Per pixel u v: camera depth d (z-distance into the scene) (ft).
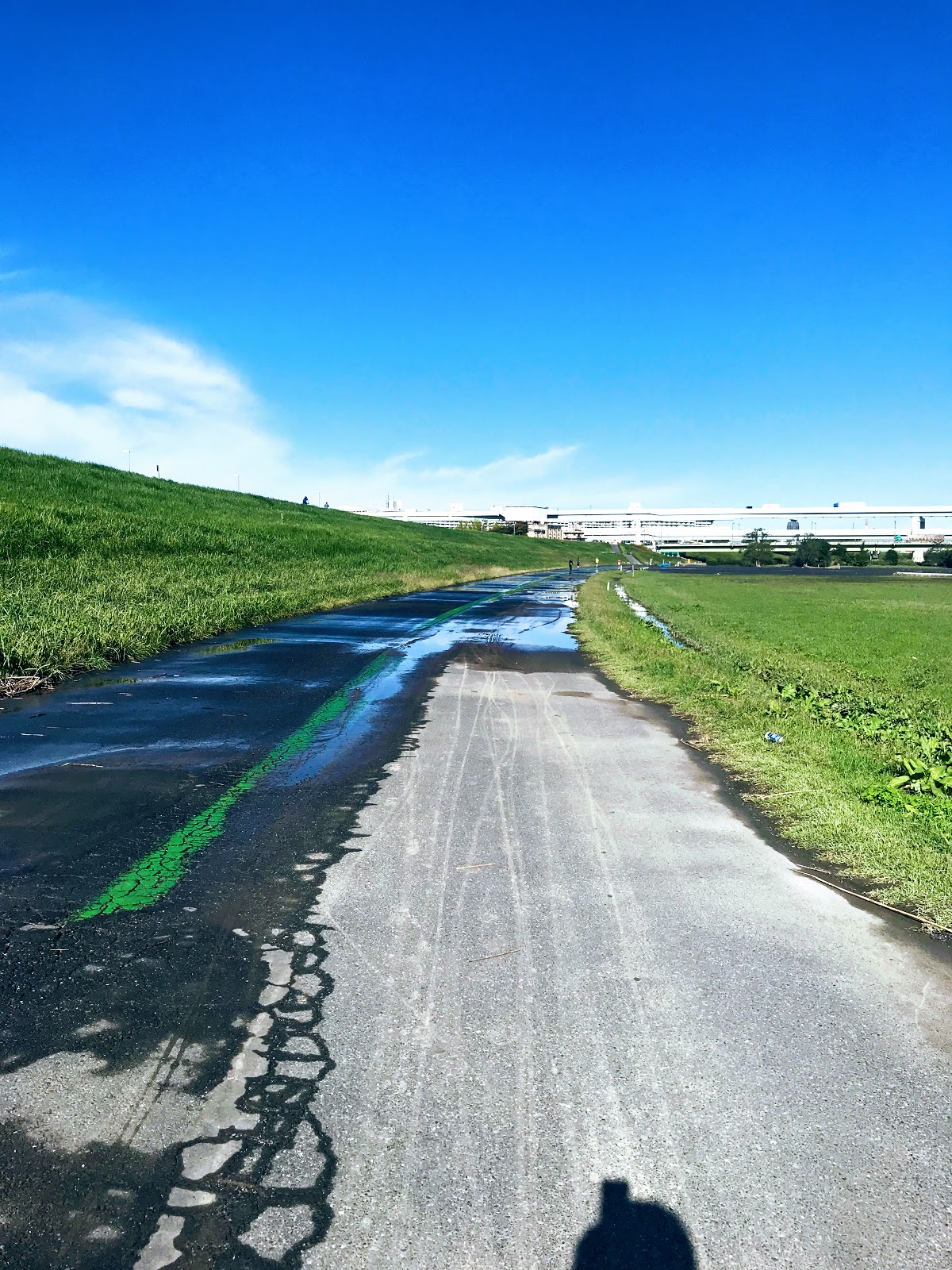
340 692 31.81
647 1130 8.13
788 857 15.52
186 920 12.35
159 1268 6.46
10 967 10.87
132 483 147.74
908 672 44.27
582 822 17.28
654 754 23.24
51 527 78.07
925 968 11.47
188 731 24.79
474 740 24.56
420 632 54.70
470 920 12.55
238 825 16.61
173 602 55.93
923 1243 6.93
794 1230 7.00
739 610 90.84
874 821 16.97
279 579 81.82
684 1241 6.86
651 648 46.09
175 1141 7.77
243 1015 9.87
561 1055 9.27
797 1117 8.39
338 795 18.80
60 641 35.96
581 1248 6.76
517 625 61.00
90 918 12.34
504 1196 7.25
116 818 16.88
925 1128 8.29
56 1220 6.87
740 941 12.10
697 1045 9.54
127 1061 8.93
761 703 29.63
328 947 11.61
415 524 277.23
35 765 20.71
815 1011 10.32
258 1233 6.80
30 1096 8.32
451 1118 8.21
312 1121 8.09
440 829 16.57
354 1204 7.11
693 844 16.10
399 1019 9.88
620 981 10.91
